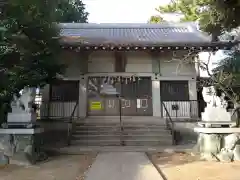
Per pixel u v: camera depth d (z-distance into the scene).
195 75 14.16
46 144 10.77
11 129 7.62
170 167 6.89
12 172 6.47
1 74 7.39
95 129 11.72
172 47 12.48
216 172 6.29
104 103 14.20
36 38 7.75
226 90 9.68
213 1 6.89
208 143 8.20
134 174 5.91
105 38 14.04
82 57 14.27
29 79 7.79
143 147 9.84
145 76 14.27
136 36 14.94
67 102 13.89
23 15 6.91
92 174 5.92
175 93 14.26
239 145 7.92
